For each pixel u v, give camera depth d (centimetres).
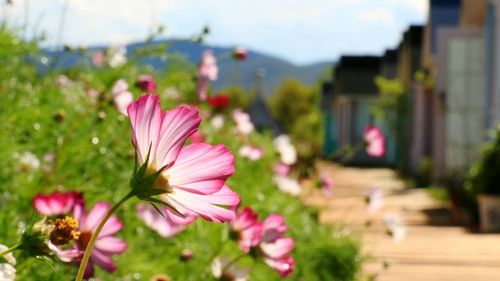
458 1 2641
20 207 276
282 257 227
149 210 299
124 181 320
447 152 2036
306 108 6506
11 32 353
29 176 291
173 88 451
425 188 2166
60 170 303
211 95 608
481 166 1255
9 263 140
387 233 641
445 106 2027
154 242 343
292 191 650
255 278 380
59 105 338
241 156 623
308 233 596
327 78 6225
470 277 773
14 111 311
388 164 3831
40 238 137
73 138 311
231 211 113
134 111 112
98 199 295
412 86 2941
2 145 284
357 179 2684
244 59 457
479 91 2017
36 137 316
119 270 287
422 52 2755
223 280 267
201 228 380
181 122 112
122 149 322
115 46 389
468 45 2016
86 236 170
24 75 360
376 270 769
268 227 227
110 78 361
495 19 1677
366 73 4209
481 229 1221
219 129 692
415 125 2762
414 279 745
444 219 1380
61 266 229
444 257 885
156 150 112
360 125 4147
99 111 324
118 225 174
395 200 1752
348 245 586
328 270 564
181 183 113
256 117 3853
